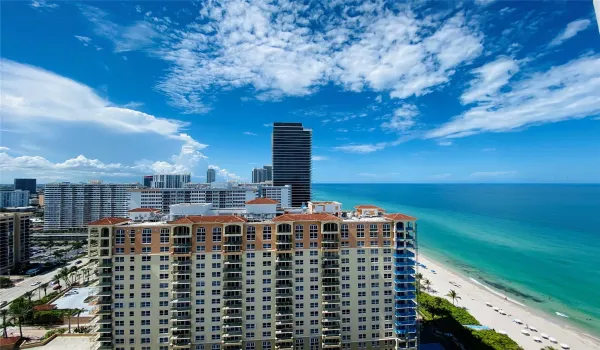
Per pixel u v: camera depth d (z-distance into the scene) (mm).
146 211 96125
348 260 88688
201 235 84312
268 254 86000
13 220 185625
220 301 84125
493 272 179750
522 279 166875
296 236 87375
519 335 112062
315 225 88125
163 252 83125
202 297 83625
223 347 83062
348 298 88250
